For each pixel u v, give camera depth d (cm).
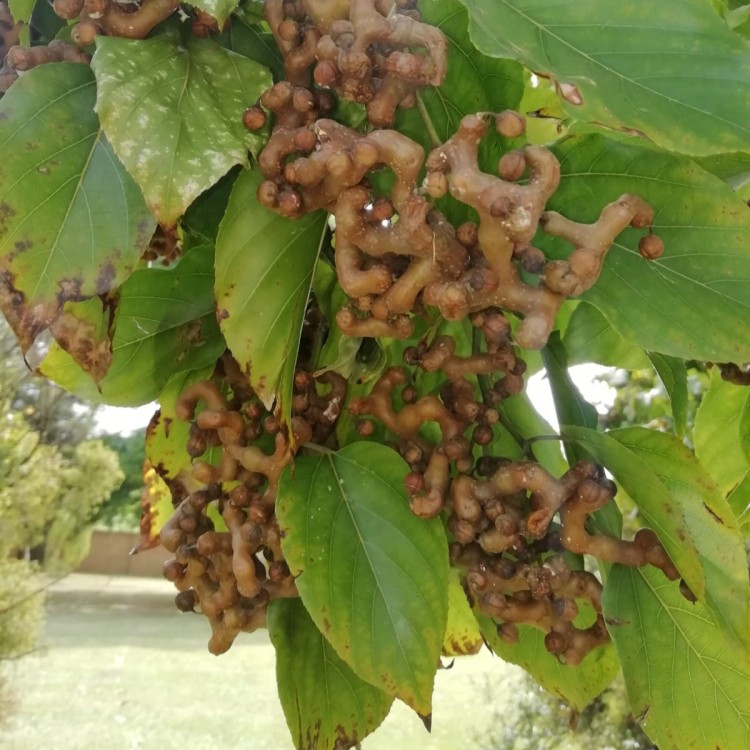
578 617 35
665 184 27
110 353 26
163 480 38
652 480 27
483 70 27
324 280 32
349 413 33
